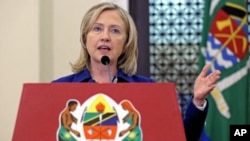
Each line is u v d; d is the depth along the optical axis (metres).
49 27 5.20
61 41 5.20
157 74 5.38
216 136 4.64
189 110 2.42
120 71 2.78
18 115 1.88
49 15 5.21
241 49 4.68
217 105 4.66
